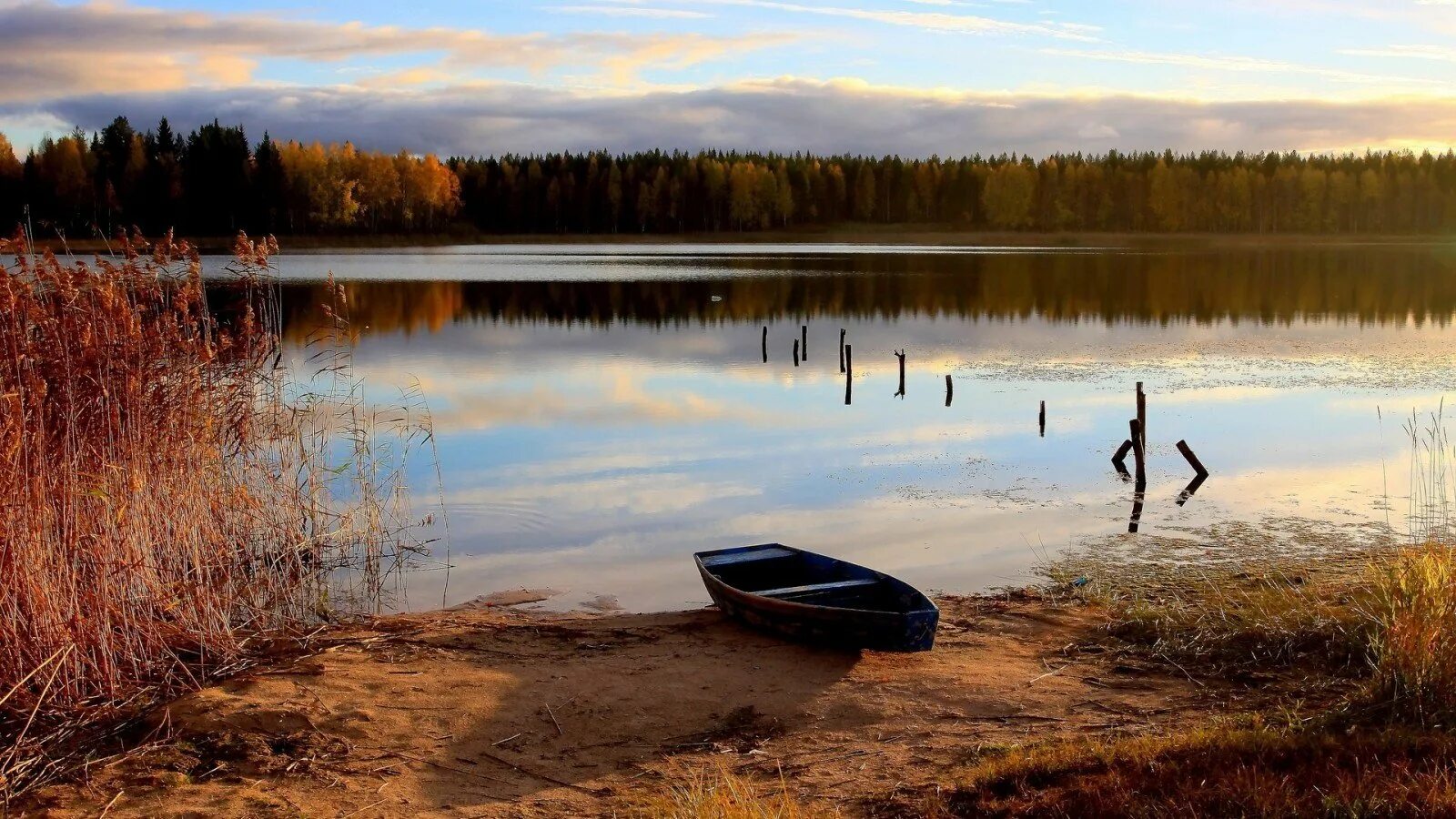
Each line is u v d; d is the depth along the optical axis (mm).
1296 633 9375
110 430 10391
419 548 13930
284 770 7441
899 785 6902
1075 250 110875
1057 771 6711
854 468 18531
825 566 11383
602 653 9930
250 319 13227
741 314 47000
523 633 10562
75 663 8648
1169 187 149750
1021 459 19250
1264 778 6199
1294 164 167000
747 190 146250
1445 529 14289
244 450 13234
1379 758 6473
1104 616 10812
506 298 52281
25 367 9961
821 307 50406
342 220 113938
